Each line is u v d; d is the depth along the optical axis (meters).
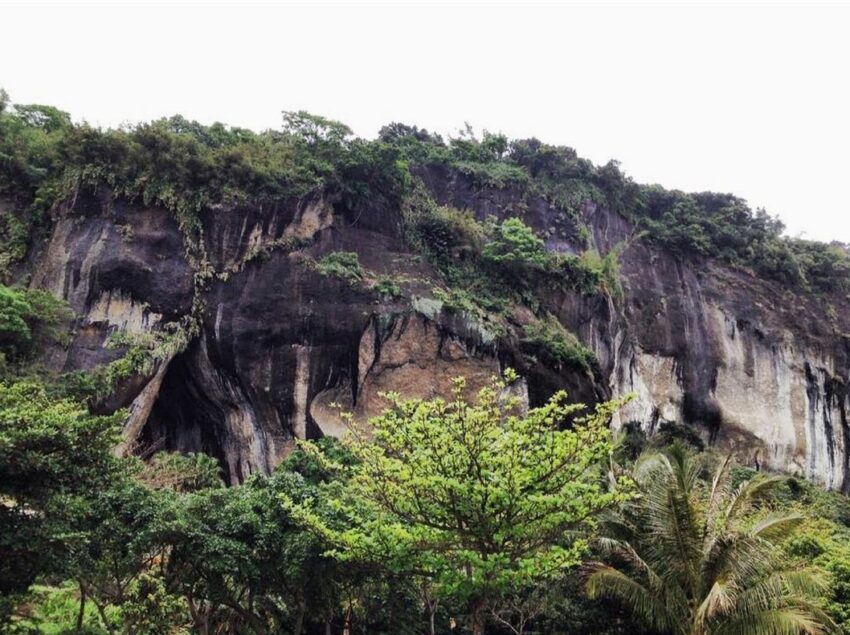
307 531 14.20
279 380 28.44
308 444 14.94
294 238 30.48
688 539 14.55
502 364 30.92
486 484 12.55
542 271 36.91
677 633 14.78
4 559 11.83
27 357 24.55
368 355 29.48
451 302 30.92
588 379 32.53
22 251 28.02
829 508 33.50
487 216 41.59
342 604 17.09
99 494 13.87
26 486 11.75
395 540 12.91
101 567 13.86
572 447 12.84
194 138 32.19
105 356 26.53
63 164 29.55
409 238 34.75
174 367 29.09
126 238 28.27
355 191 32.88
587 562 16.33
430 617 17.52
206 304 28.59
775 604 14.09
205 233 29.50
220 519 14.41
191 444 29.78
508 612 18.53
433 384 29.73
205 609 16.02
